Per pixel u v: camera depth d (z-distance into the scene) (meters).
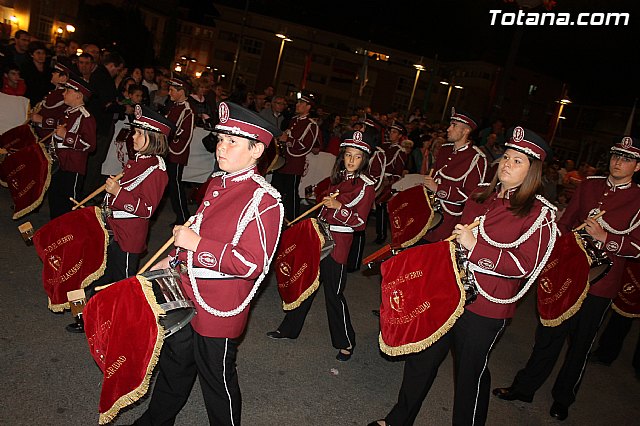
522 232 2.97
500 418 4.15
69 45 9.37
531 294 7.89
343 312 4.48
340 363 4.52
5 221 5.98
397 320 3.09
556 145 51.28
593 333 4.20
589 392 4.98
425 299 3.02
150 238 6.56
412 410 3.30
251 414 3.52
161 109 8.02
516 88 53.69
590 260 3.93
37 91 7.86
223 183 2.64
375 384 4.33
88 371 3.60
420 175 10.12
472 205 3.31
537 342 4.34
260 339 4.61
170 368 2.81
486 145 9.55
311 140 7.91
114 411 2.52
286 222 4.75
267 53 57.62
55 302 3.82
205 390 2.77
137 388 2.48
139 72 8.93
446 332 3.07
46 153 5.15
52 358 3.65
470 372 3.20
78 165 5.25
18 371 3.42
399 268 3.15
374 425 3.55
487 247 2.99
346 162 4.29
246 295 2.69
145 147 3.75
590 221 4.00
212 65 58.22
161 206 7.88
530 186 2.99
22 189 5.13
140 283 2.52
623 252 3.96
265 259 2.54
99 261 3.90
